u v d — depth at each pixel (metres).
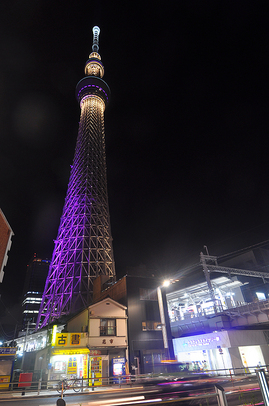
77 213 80.12
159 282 37.81
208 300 51.75
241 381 23.39
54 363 28.05
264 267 56.38
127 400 15.63
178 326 46.88
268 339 38.12
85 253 69.31
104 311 31.72
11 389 21.86
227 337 34.50
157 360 31.88
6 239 18.33
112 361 28.20
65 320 42.03
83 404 15.08
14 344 58.19
